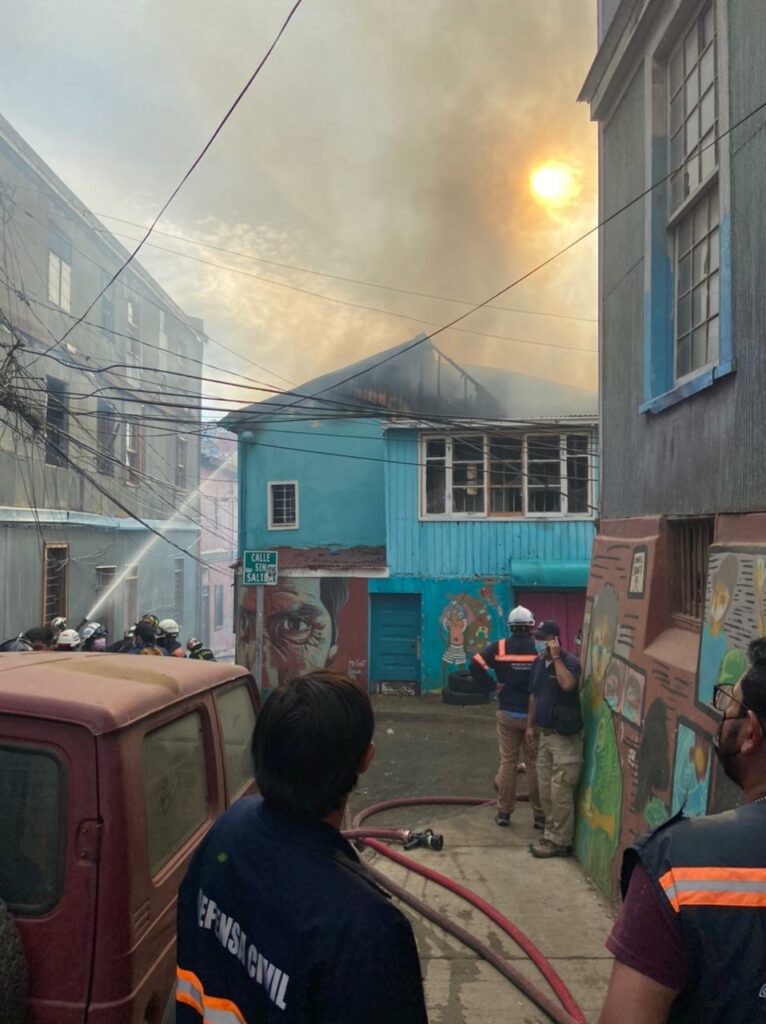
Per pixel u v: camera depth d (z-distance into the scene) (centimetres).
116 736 204
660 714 413
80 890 192
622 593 515
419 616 1575
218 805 279
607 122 632
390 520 1563
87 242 1728
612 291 609
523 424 1491
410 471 1561
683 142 502
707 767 348
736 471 385
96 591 1756
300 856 127
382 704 1454
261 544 1786
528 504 1538
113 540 1864
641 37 539
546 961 366
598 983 356
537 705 527
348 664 1579
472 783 945
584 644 586
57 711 203
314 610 1598
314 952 116
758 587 333
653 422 510
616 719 480
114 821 197
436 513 1557
